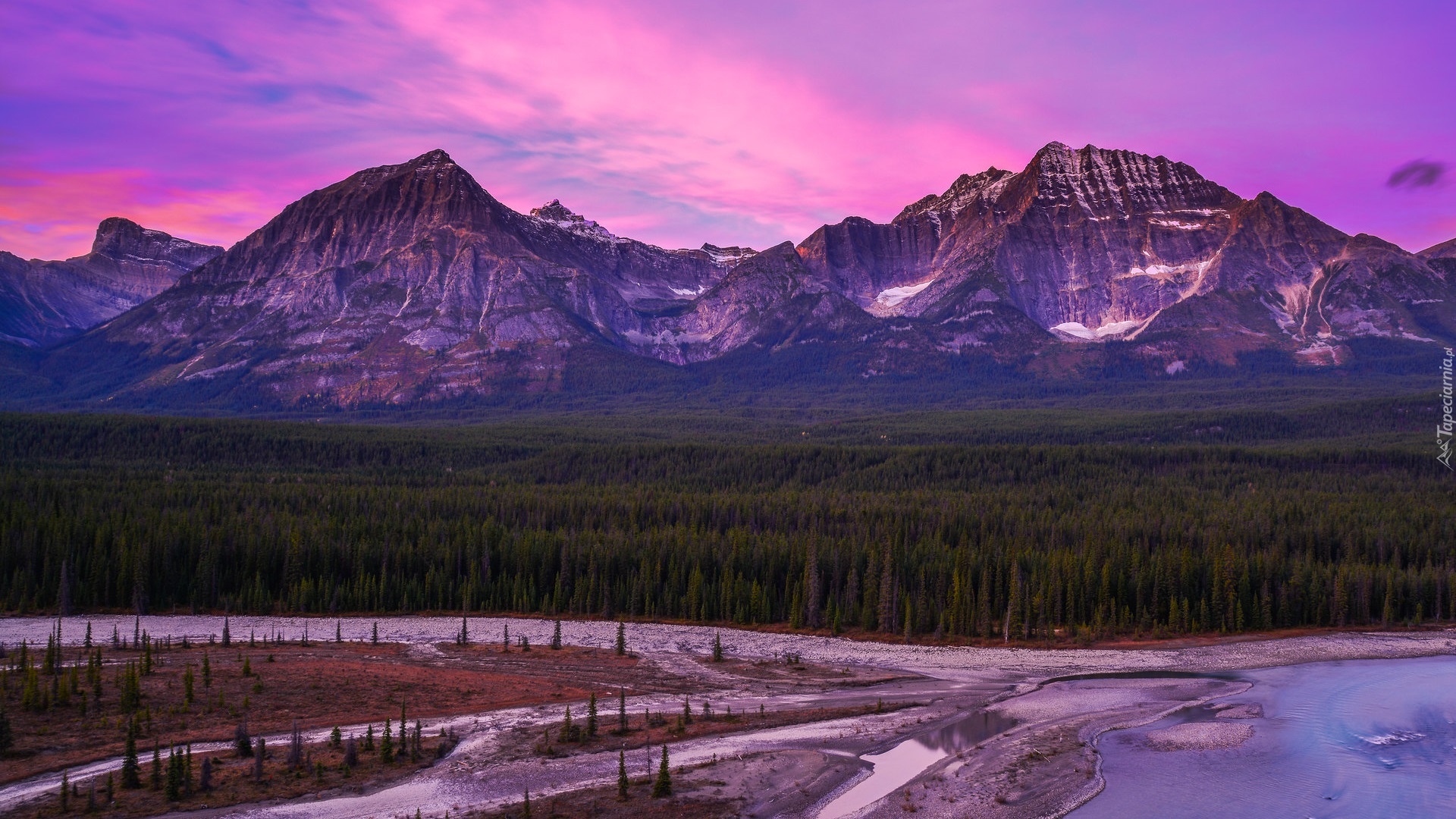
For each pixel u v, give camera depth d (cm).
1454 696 12556
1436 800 8881
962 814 8469
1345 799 8894
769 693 12481
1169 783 9256
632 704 11712
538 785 8819
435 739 9969
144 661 12206
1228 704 12125
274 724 10300
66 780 7962
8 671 11231
